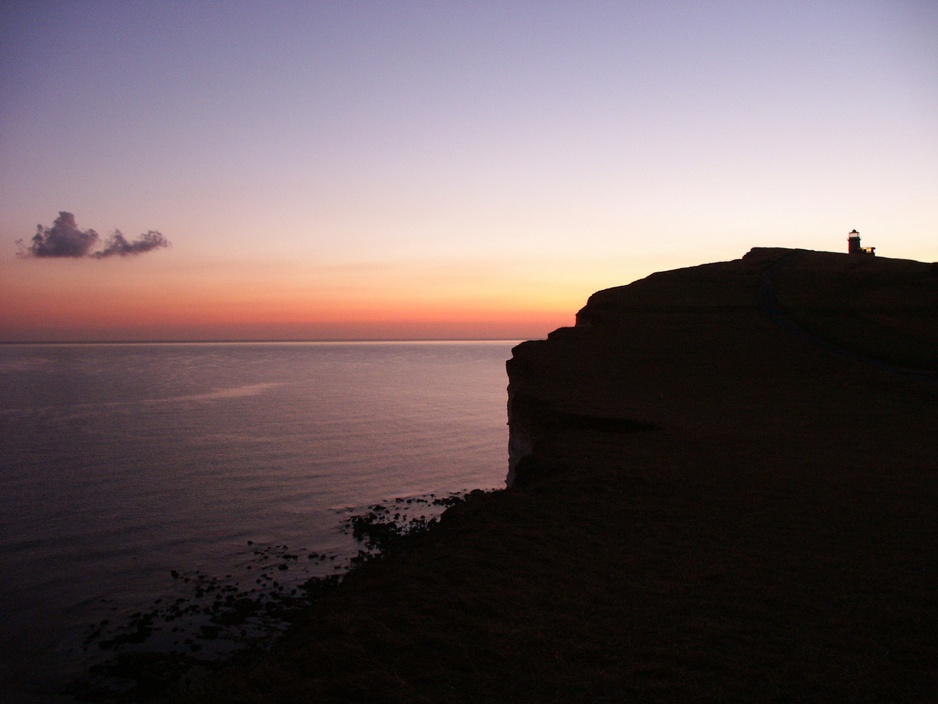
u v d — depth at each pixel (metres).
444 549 11.77
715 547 11.54
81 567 31.08
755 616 8.73
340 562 31.09
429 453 60.59
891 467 17.84
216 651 22.00
